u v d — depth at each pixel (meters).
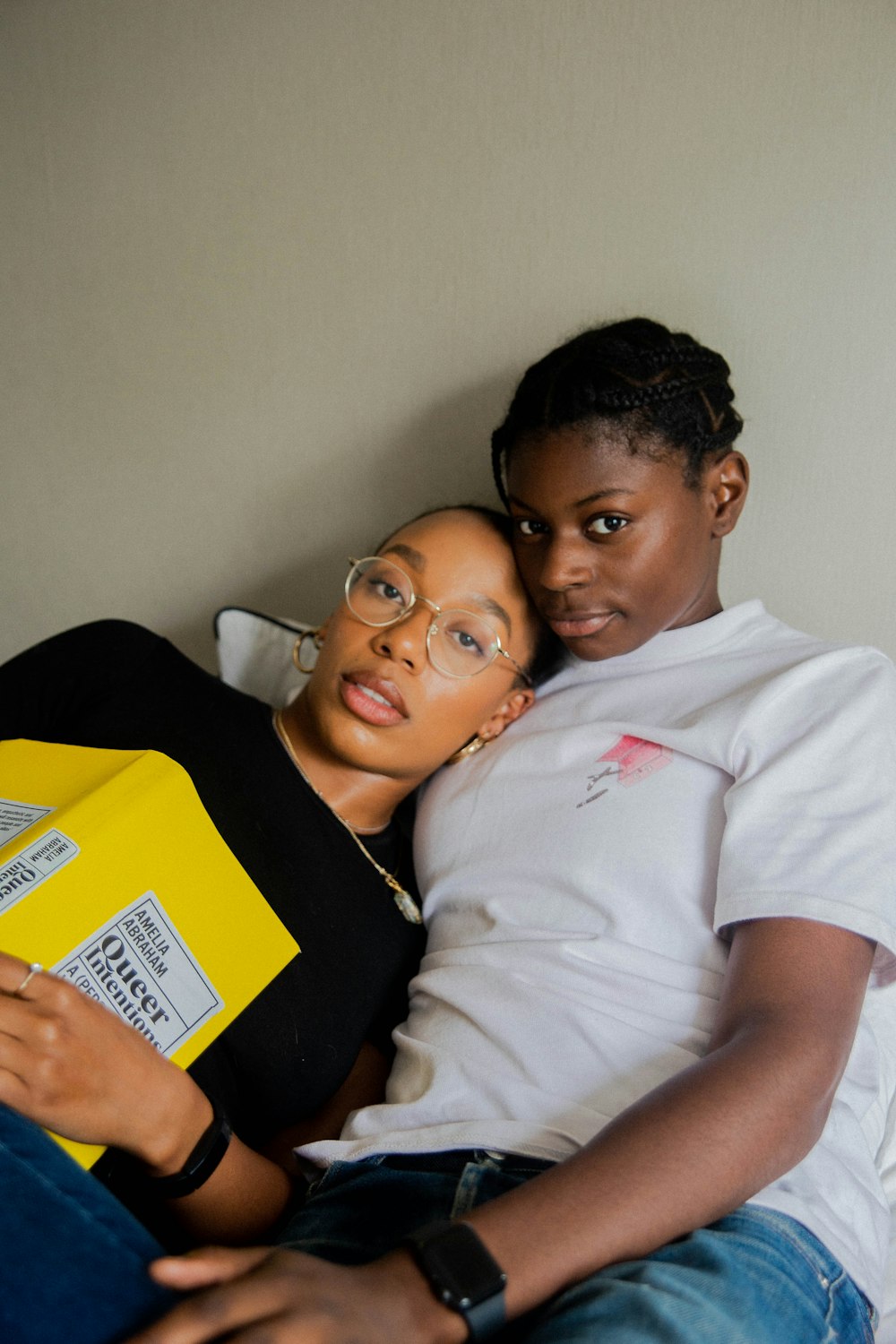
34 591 1.68
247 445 1.49
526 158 1.26
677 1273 0.70
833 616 1.25
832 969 0.83
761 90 1.15
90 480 1.60
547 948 0.96
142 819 0.95
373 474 1.43
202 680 1.20
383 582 1.16
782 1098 0.75
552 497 1.02
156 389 1.52
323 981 1.04
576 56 1.21
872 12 1.09
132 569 1.61
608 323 1.25
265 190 1.40
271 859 1.07
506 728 1.19
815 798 0.90
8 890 0.85
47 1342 0.55
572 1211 0.69
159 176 1.45
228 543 1.54
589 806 1.01
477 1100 0.90
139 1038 0.82
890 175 1.12
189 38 1.39
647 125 1.20
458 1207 0.83
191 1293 0.61
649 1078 0.88
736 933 0.88
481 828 1.08
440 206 1.32
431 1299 0.65
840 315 1.17
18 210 1.54
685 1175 0.71
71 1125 0.77
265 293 1.43
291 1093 1.02
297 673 1.36
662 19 1.17
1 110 1.51
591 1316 0.66
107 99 1.45
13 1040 0.74
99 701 1.18
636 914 0.95
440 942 1.08
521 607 1.16
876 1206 0.87
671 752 1.00
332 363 1.42
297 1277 0.62
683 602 1.06
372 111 1.32
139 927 0.91
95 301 1.53
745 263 1.19
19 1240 0.58
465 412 1.36
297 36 1.34
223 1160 0.88
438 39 1.27
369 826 1.19
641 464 1.00
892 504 1.20
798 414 1.21
